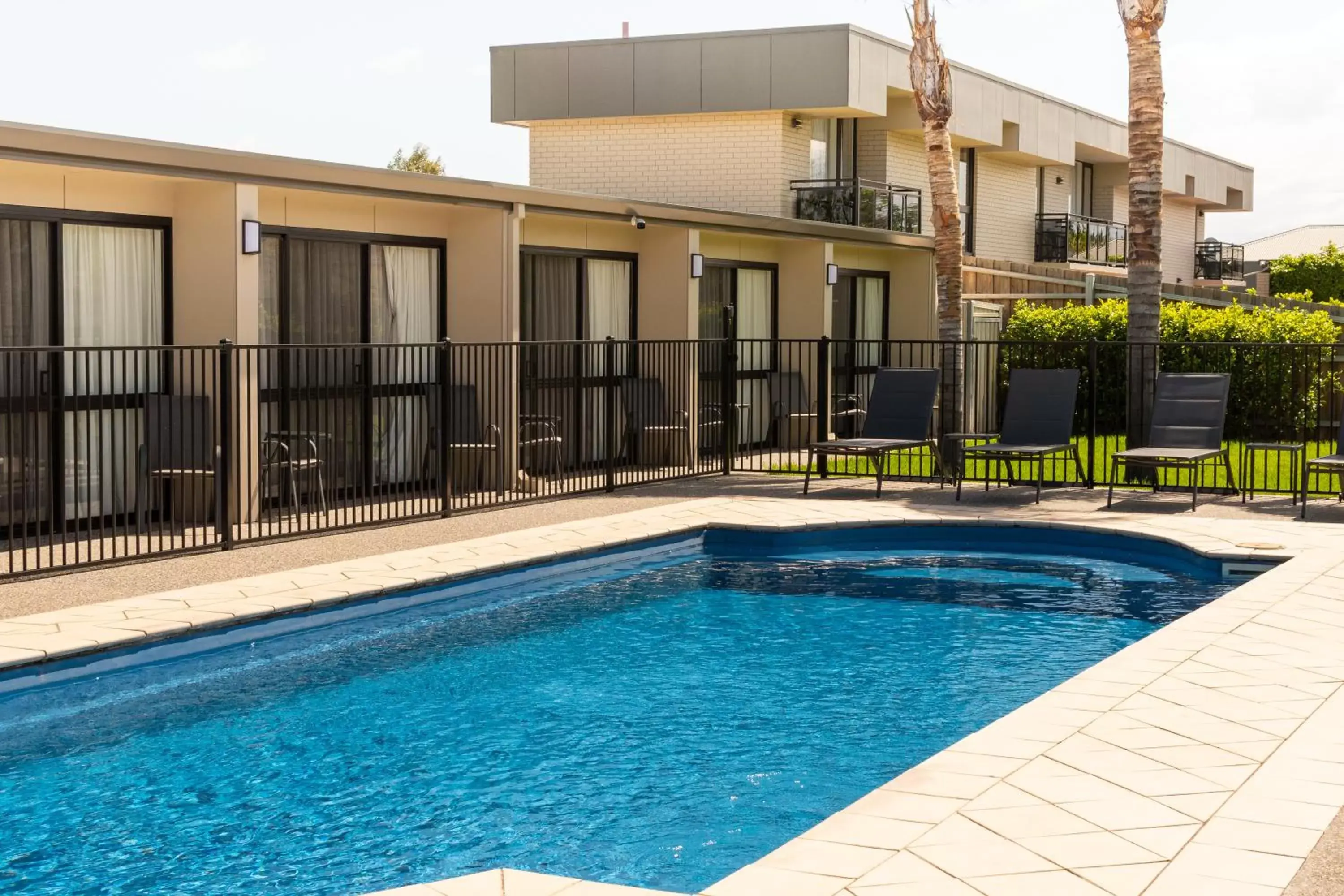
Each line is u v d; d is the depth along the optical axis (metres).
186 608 7.84
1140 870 4.00
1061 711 5.79
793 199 22.73
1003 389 20.95
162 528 10.38
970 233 27.84
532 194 13.32
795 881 3.93
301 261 12.09
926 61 17.30
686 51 22.48
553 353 15.10
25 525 8.73
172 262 11.00
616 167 23.61
